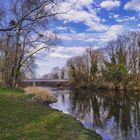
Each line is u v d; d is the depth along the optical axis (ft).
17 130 54.95
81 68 355.56
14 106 87.97
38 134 52.49
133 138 66.39
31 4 52.85
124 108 127.13
